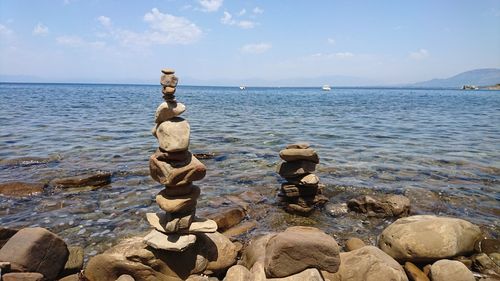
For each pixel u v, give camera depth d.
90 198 10.51
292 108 49.28
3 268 5.73
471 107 54.22
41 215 9.27
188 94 104.62
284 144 19.61
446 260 6.51
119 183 11.88
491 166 15.00
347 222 9.48
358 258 6.36
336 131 25.36
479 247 7.35
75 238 8.16
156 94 87.94
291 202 10.24
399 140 21.69
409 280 6.54
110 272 6.29
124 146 17.97
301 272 5.91
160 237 6.40
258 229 8.91
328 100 76.06
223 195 11.07
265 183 12.37
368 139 21.94
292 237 6.08
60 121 27.31
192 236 6.48
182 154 6.45
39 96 66.00
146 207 9.98
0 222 8.80
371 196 11.12
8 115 30.50
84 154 15.91
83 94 81.12
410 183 12.55
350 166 14.72
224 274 6.86
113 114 34.34
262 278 5.93
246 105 54.50
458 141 21.52
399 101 73.06
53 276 6.42
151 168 6.68
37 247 6.21
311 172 10.16
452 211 10.20
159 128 6.51
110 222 9.00
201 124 28.25
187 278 6.43
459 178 13.24
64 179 11.37
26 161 14.27
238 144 19.38
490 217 9.79
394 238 7.23
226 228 8.81
